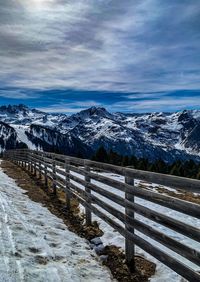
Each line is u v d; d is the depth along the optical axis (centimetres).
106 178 782
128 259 648
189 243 813
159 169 6328
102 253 724
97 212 852
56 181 1390
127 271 626
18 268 541
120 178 2392
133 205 625
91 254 708
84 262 650
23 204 1114
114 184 729
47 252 652
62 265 605
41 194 1434
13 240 674
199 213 427
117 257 689
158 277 598
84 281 560
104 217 803
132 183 642
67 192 1169
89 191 932
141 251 711
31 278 516
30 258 602
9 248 623
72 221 995
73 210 1130
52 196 1387
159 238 529
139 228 603
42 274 541
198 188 431
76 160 1061
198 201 1723
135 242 618
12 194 1286
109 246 752
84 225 941
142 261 666
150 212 558
